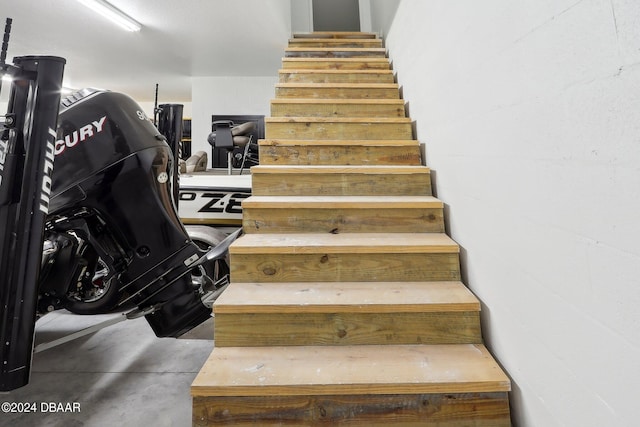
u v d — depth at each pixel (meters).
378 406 0.99
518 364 0.98
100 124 1.43
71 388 1.52
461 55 1.36
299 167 1.79
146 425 1.30
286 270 1.41
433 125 1.77
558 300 0.79
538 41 0.84
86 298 1.66
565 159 0.75
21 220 0.98
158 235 1.55
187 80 5.25
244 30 3.60
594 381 0.69
